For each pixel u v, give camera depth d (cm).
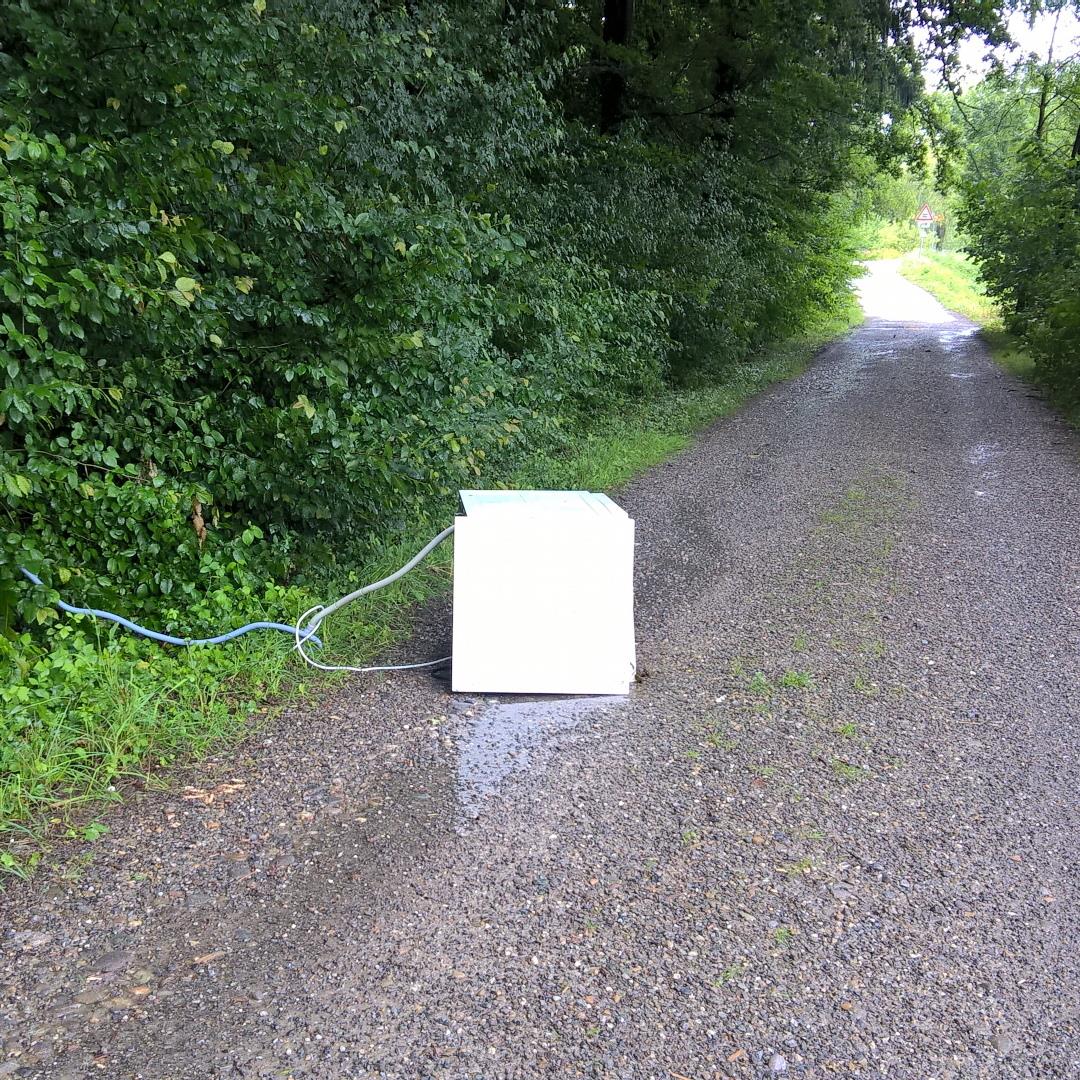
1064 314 1381
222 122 491
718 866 320
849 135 2177
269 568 537
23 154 383
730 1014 254
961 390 1585
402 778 380
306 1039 244
